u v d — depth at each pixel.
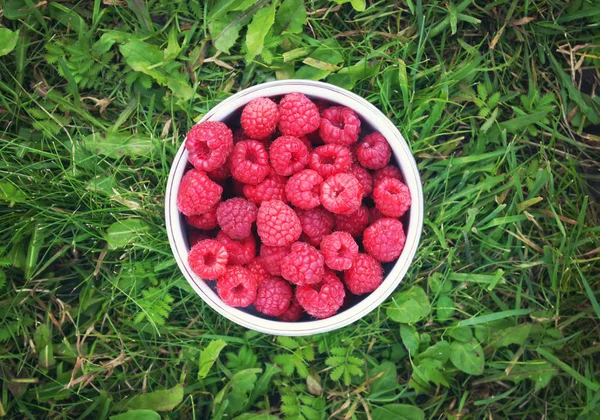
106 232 0.33
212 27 0.33
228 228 0.27
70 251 0.34
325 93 0.28
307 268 0.26
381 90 0.33
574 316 0.34
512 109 0.36
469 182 0.35
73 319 0.33
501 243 0.35
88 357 0.32
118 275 0.33
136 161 0.34
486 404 0.34
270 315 0.28
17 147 0.33
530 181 0.35
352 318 0.26
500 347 0.35
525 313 0.34
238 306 0.27
